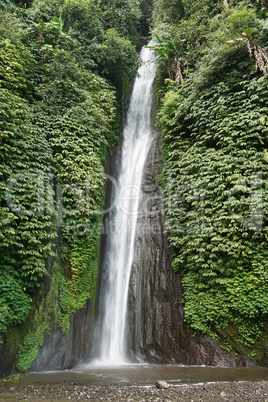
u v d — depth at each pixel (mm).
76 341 7711
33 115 8602
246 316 7281
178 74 12570
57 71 9781
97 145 10086
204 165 8766
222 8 13062
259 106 8125
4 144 6848
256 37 8938
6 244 6234
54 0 12969
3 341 5887
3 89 7281
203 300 8031
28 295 6637
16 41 8844
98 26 13812
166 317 8633
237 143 8117
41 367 6727
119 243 10852
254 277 7215
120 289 9891
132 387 5242
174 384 5508
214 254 7824
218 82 9398
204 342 7836
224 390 4965
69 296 7836
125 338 8906
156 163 11719
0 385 5328
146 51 18297
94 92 11078
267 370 6680
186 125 10258
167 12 15711
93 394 4777
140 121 14711
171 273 9141
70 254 8172
